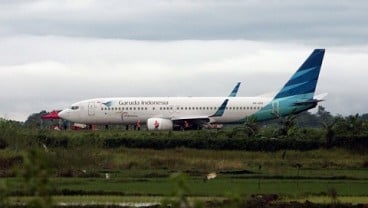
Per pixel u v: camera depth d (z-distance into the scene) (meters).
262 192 150.12
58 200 132.25
